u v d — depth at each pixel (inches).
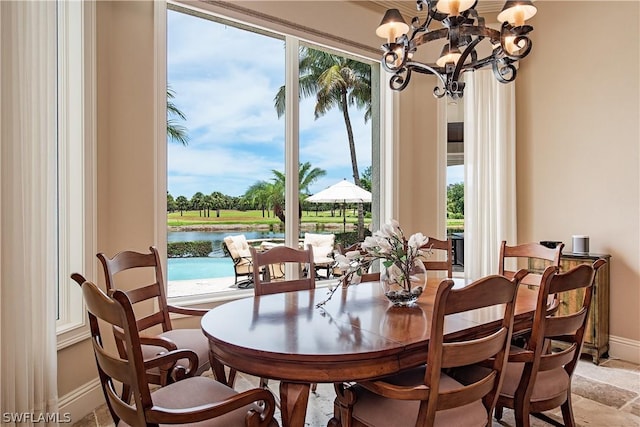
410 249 81.4
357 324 68.6
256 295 94.0
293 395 57.2
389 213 162.9
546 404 72.7
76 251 98.3
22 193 74.2
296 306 80.8
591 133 139.3
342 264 80.5
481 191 156.3
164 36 114.3
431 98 168.1
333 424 68.2
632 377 118.0
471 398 57.4
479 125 156.3
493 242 155.3
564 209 145.4
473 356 56.1
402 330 65.2
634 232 130.6
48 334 80.3
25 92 75.9
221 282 131.1
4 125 71.4
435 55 165.8
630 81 131.3
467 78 158.1
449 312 52.9
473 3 85.2
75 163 98.3
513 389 71.8
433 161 167.8
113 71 106.0
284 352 56.2
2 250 70.6
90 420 93.8
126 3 108.1
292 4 132.9
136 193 109.9
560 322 69.9
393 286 80.6
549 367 70.6
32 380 75.8
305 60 147.2
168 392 63.3
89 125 99.2
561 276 68.0
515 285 58.5
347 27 146.9
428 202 168.6
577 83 142.3
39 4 80.0
